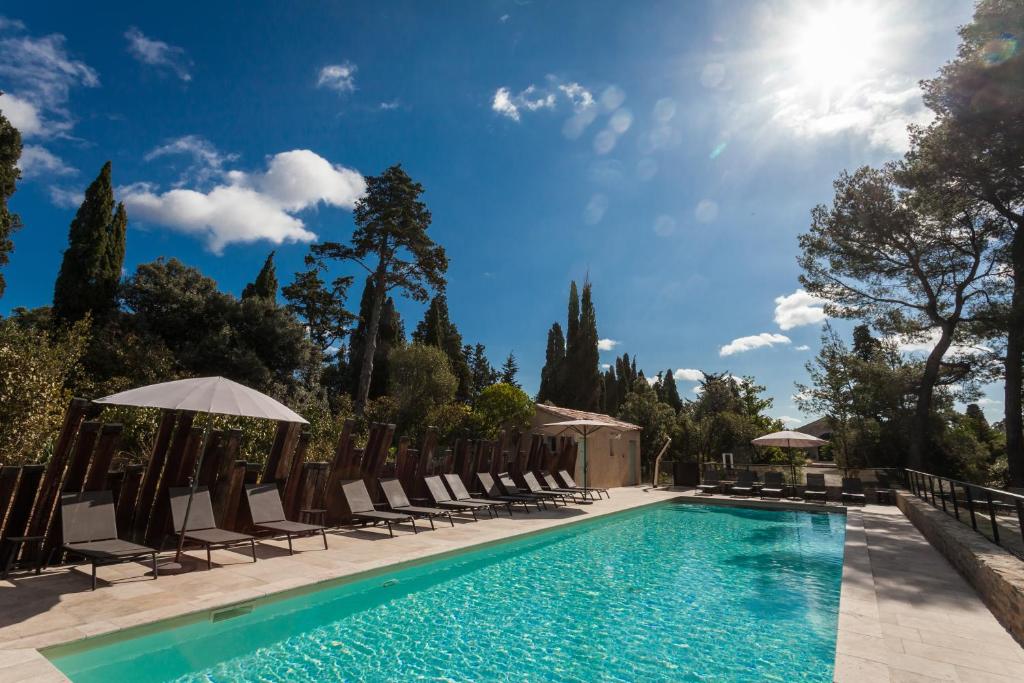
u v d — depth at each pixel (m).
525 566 8.52
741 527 13.12
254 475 8.52
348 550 8.08
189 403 5.89
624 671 4.66
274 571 6.63
